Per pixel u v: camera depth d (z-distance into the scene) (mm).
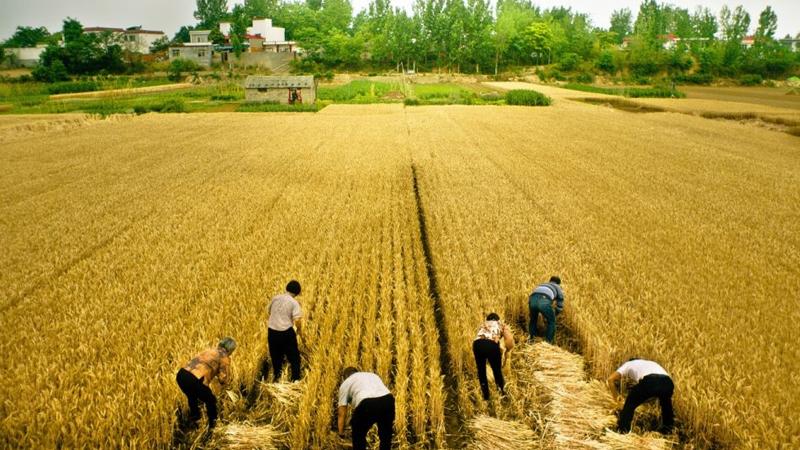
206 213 18062
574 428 7512
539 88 92750
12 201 19812
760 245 15070
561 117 50062
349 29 157000
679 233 15992
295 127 42719
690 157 29406
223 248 14414
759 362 8625
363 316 10703
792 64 122312
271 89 65125
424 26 126375
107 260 13664
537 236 15492
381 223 17297
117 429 7242
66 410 7383
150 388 7832
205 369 7559
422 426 7621
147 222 17047
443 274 12523
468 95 72938
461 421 8062
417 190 22391
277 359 8820
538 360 8891
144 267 13086
